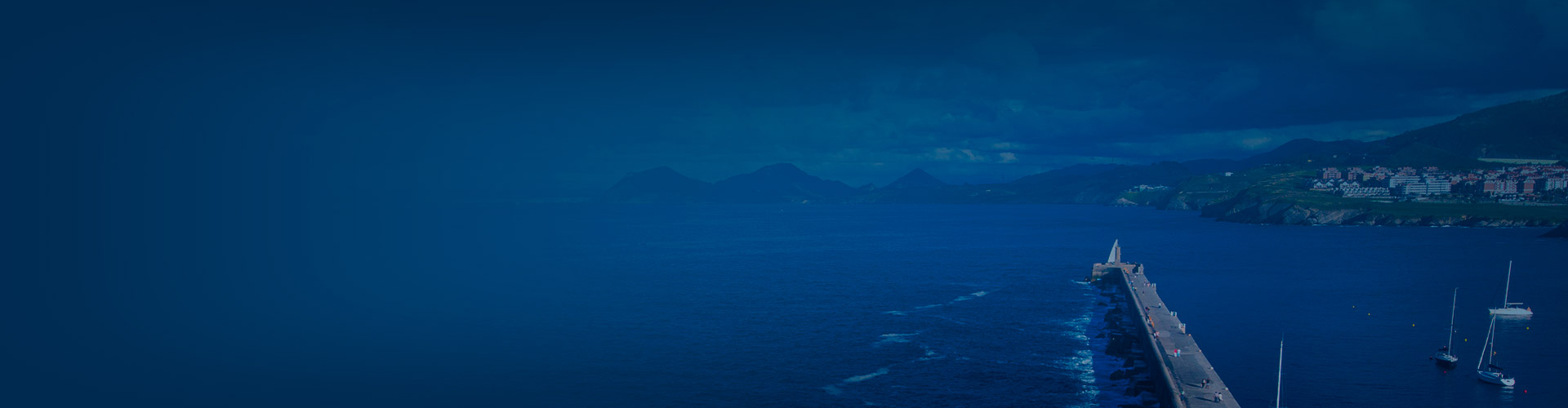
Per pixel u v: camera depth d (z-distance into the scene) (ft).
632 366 299.79
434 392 276.41
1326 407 248.32
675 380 281.13
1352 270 585.63
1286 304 428.97
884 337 346.33
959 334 352.49
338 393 280.92
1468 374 281.95
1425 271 575.79
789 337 346.95
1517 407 247.70
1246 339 338.54
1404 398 256.11
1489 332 347.56
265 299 488.02
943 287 506.07
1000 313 405.39
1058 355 311.47
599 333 359.05
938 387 270.46
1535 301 431.84
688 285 523.70
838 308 424.46
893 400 257.34
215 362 327.88
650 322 384.06
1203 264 641.81
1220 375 284.82
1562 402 251.39
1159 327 308.60
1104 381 274.57
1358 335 345.51
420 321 402.11
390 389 281.95
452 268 645.92
